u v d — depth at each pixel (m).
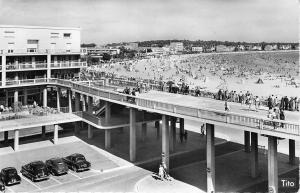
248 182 34.25
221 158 42.78
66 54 67.94
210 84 113.19
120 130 57.00
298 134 24.88
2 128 44.09
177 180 35.06
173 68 176.00
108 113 45.16
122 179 35.44
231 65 197.00
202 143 50.25
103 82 61.28
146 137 53.09
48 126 58.12
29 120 48.44
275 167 27.67
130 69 168.50
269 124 27.77
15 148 45.62
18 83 60.19
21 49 64.62
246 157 43.09
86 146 48.06
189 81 121.94
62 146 48.03
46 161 38.38
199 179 35.34
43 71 65.75
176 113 34.16
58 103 62.22
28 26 65.19
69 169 38.66
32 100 67.62
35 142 49.88
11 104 63.19
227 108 34.47
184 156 43.84
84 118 50.50
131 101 40.16
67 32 70.94
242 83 114.69
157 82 62.31
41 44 67.38
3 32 61.91
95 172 37.72
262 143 49.59
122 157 43.00
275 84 111.19
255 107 37.72
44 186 33.62
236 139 52.41
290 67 185.25
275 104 40.34
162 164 37.03
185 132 52.78
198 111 32.06
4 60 58.62
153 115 46.56
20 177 34.97
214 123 30.45
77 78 65.31
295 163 39.84
